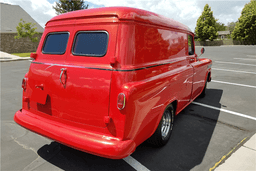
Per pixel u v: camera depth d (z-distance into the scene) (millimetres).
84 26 2463
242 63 13414
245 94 6316
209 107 5125
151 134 2738
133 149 2199
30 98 2877
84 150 2203
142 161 2848
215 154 3020
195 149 3164
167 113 3246
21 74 10094
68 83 2426
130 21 2297
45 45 2838
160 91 2717
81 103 2340
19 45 26609
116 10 2301
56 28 2742
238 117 4469
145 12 2619
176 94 3346
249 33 50562
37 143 3387
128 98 2096
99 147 2119
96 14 2381
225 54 19984
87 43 2424
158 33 2879
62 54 2592
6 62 15016
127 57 2240
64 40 2629
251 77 8945
